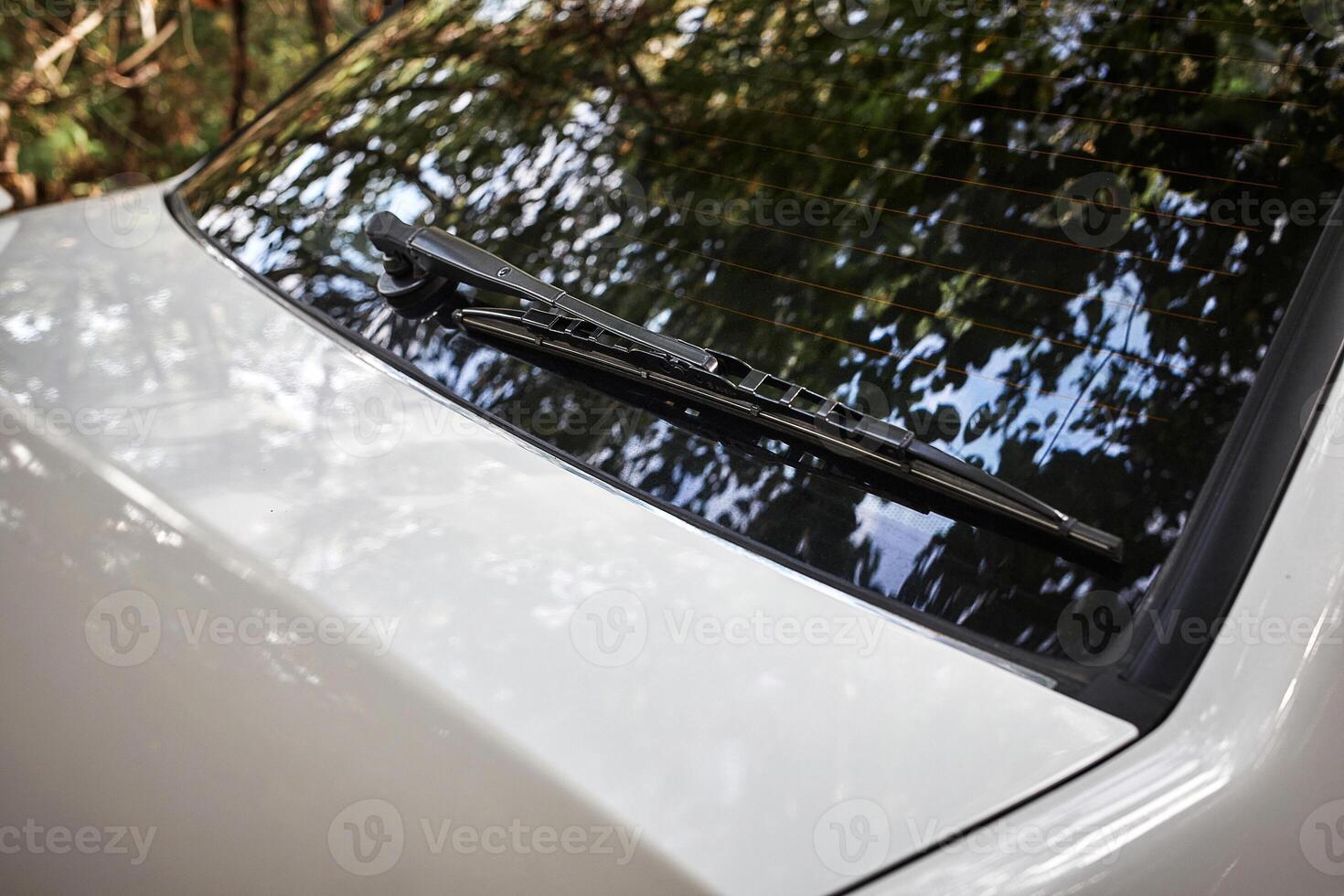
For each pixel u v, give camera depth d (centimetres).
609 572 112
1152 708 99
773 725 99
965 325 123
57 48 469
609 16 171
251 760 115
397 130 175
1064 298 121
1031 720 99
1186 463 111
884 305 127
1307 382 112
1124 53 134
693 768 97
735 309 133
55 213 191
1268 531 106
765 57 153
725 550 114
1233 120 127
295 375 141
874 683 102
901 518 114
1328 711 98
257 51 547
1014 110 135
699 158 147
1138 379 116
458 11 195
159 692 121
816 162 141
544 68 170
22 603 132
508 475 123
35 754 132
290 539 119
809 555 113
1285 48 129
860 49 147
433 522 118
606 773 98
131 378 144
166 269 166
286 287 157
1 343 153
